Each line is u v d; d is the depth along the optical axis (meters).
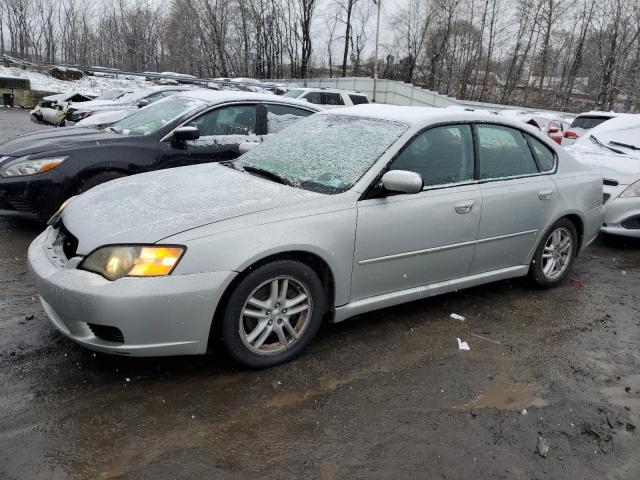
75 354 3.12
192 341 2.78
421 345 3.51
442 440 2.58
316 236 3.05
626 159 6.59
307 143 3.86
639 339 3.83
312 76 44.25
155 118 5.91
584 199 4.59
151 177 3.67
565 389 3.10
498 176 4.03
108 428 2.51
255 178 3.54
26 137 5.80
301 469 2.33
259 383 2.94
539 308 4.25
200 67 44.19
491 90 40.91
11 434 2.42
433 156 3.67
